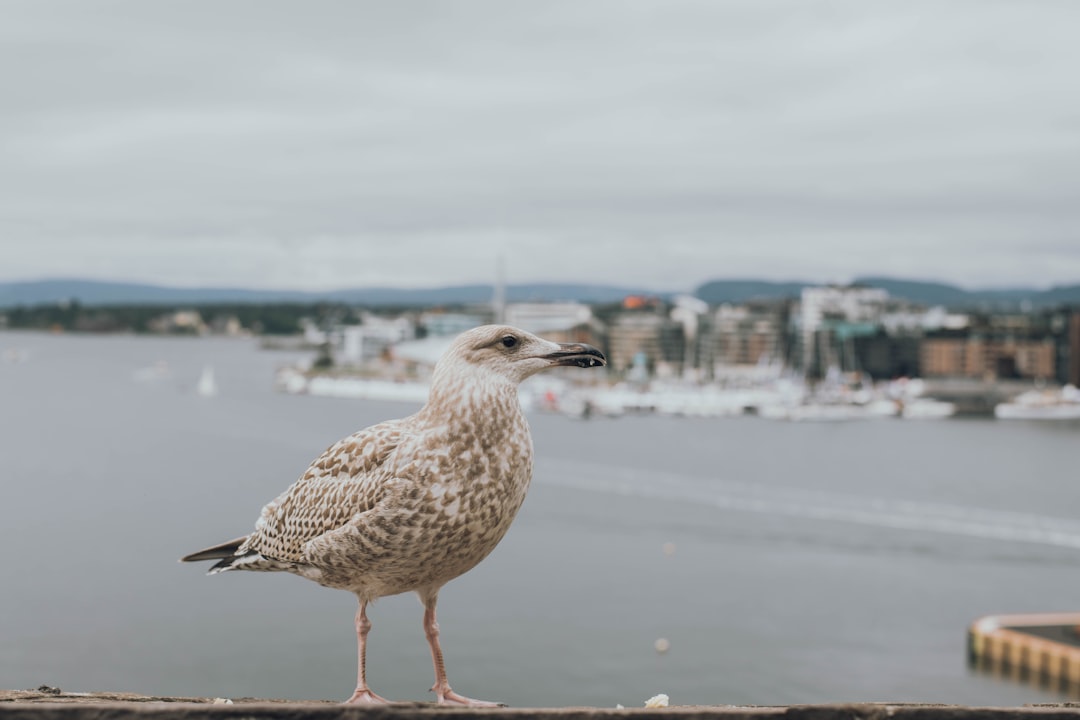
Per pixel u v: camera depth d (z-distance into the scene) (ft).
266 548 16.20
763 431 567.18
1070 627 164.04
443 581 15.33
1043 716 12.10
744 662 150.71
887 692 141.38
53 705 11.78
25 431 427.33
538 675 141.08
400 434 15.02
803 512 281.54
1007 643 155.12
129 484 291.99
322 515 15.17
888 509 292.81
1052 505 307.78
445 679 15.14
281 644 145.79
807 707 12.15
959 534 254.88
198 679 130.11
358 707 12.08
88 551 200.95
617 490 308.81
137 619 154.92
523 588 186.50
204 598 168.04
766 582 198.08
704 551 223.71
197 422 478.18
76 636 146.51
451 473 14.47
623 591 186.70
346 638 149.28
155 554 200.54
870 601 186.29
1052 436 558.56
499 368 14.90
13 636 145.38
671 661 149.18
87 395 641.81
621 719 12.09
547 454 400.06
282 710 11.96
